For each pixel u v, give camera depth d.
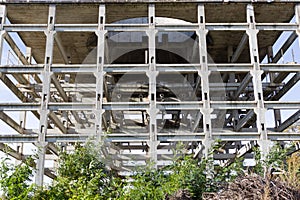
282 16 25.44
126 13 25.00
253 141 23.16
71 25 23.78
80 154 13.73
